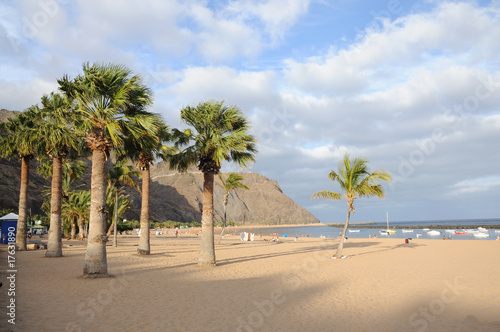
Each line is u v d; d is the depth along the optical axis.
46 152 22.27
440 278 14.80
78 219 48.69
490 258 23.80
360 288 12.42
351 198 24.80
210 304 9.71
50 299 9.80
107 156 14.48
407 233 109.56
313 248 35.69
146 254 25.20
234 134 18.61
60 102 21.64
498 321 8.19
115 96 14.12
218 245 41.66
